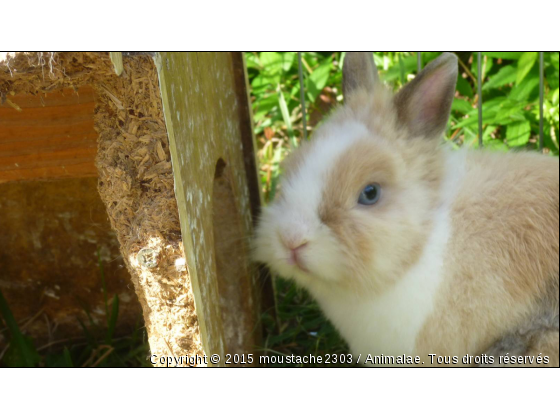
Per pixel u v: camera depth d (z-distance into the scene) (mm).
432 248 421
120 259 533
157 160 350
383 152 412
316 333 542
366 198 409
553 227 423
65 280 540
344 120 436
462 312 423
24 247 526
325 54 692
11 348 513
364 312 441
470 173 438
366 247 404
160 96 340
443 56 423
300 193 407
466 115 648
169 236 358
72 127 386
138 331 550
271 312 554
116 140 349
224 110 485
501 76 614
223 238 495
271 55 670
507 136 592
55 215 513
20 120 385
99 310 552
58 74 324
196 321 370
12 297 547
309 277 431
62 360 521
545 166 444
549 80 616
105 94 343
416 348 438
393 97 434
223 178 480
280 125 681
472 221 424
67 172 399
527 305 422
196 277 370
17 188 500
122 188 352
